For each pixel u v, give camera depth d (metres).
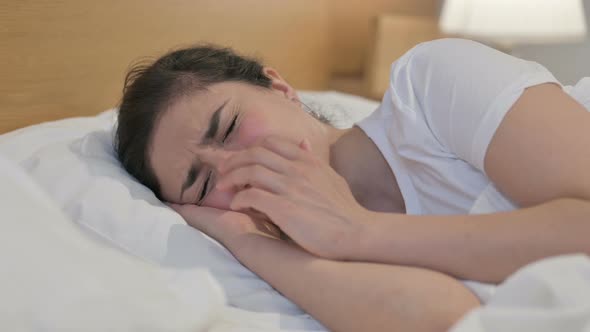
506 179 0.78
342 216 0.80
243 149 0.93
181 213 0.96
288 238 0.93
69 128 1.07
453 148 0.86
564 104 0.78
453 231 0.74
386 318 0.70
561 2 2.26
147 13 1.38
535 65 0.86
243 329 0.75
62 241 0.60
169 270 0.67
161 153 0.97
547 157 0.74
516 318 0.54
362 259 0.78
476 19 2.32
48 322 0.53
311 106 1.33
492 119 0.79
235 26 1.72
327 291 0.76
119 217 0.88
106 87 1.29
